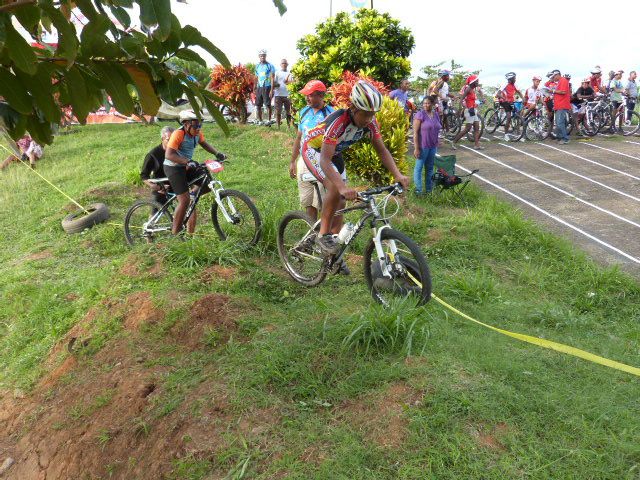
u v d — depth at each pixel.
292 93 13.40
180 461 3.44
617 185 10.85
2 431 4.83
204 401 3.85
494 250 7.52
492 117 16.39
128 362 4.64
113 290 5.96
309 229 5.62
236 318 4.85
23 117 2.61
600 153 13.50
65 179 13.22
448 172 9.65
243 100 16.09
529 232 8.07
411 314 4.24
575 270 6.95
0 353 6.05
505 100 15.33
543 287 6.46
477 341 4.38
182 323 4.95
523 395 3.61
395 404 3.54
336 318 4.71
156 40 2.46
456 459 3.05
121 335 5.14
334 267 5.07
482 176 11.73
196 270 5.98
